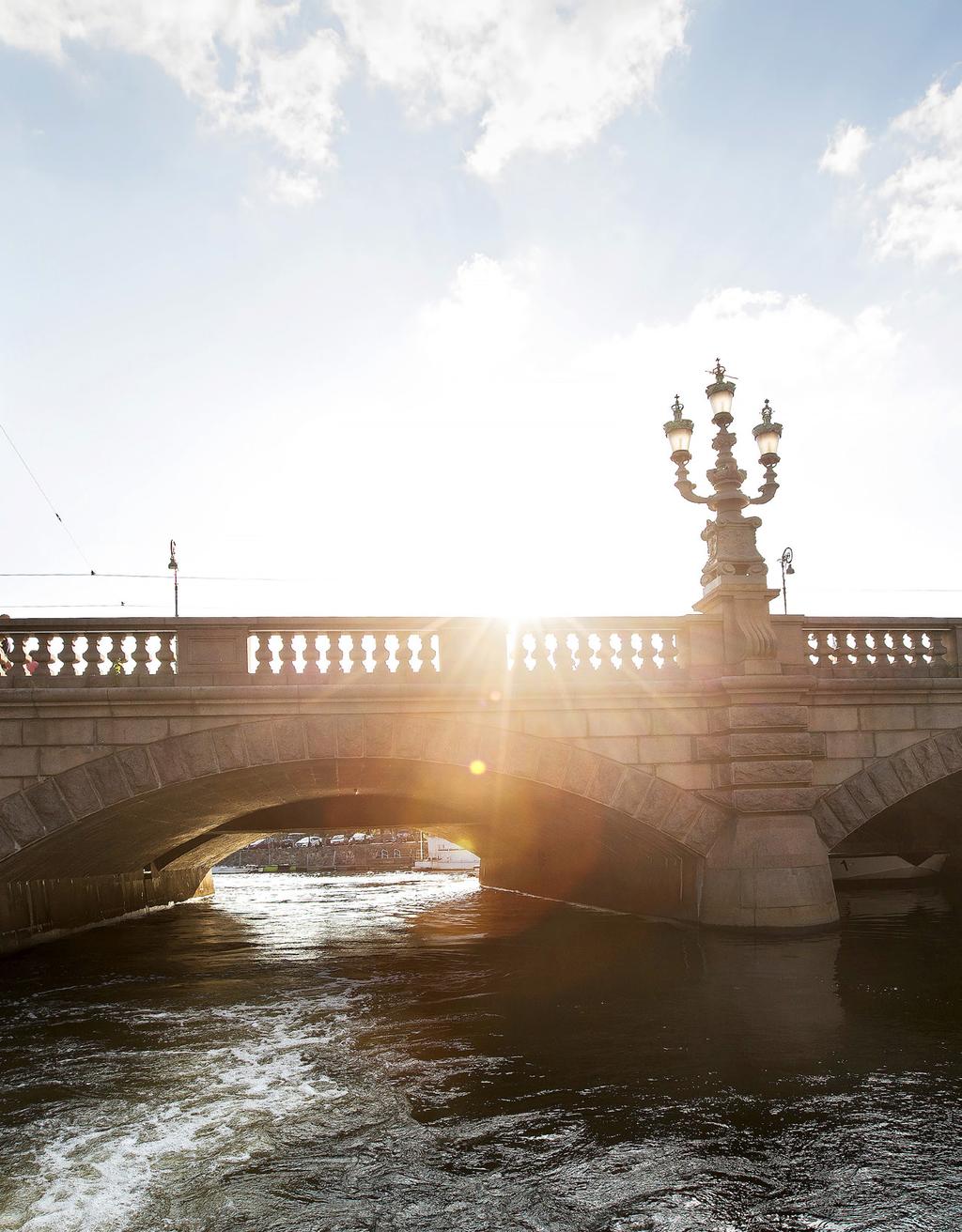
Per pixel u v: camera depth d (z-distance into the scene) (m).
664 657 17.86
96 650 16.16
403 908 28.17
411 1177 6.84
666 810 17.28
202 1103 8.66
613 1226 6.04
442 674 16.86
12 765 15.37
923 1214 6.11
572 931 19.92
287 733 16.08
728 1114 7.89
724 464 18.84
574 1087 8.73
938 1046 9.74
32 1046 10.99
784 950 15.32
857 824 17.88
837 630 18.91
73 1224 6.22
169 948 19.36
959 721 18.47
